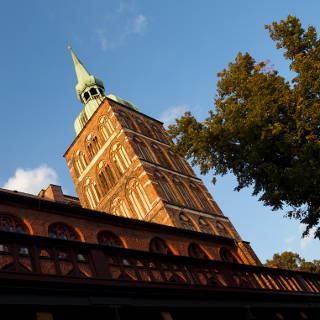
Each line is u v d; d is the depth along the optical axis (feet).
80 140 145.28
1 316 30.53
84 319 35.55
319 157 52.90
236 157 64.69
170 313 42.96
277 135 59.11
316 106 53.62
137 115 147.74
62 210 62.85
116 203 118.62
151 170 115.85
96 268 40.60
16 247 35.73
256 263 95.25
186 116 71.72
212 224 110.42
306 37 61.05
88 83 166.61
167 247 75.82
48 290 33.24
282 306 61.05
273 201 59.36
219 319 49.80
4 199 56.54
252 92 61.72
